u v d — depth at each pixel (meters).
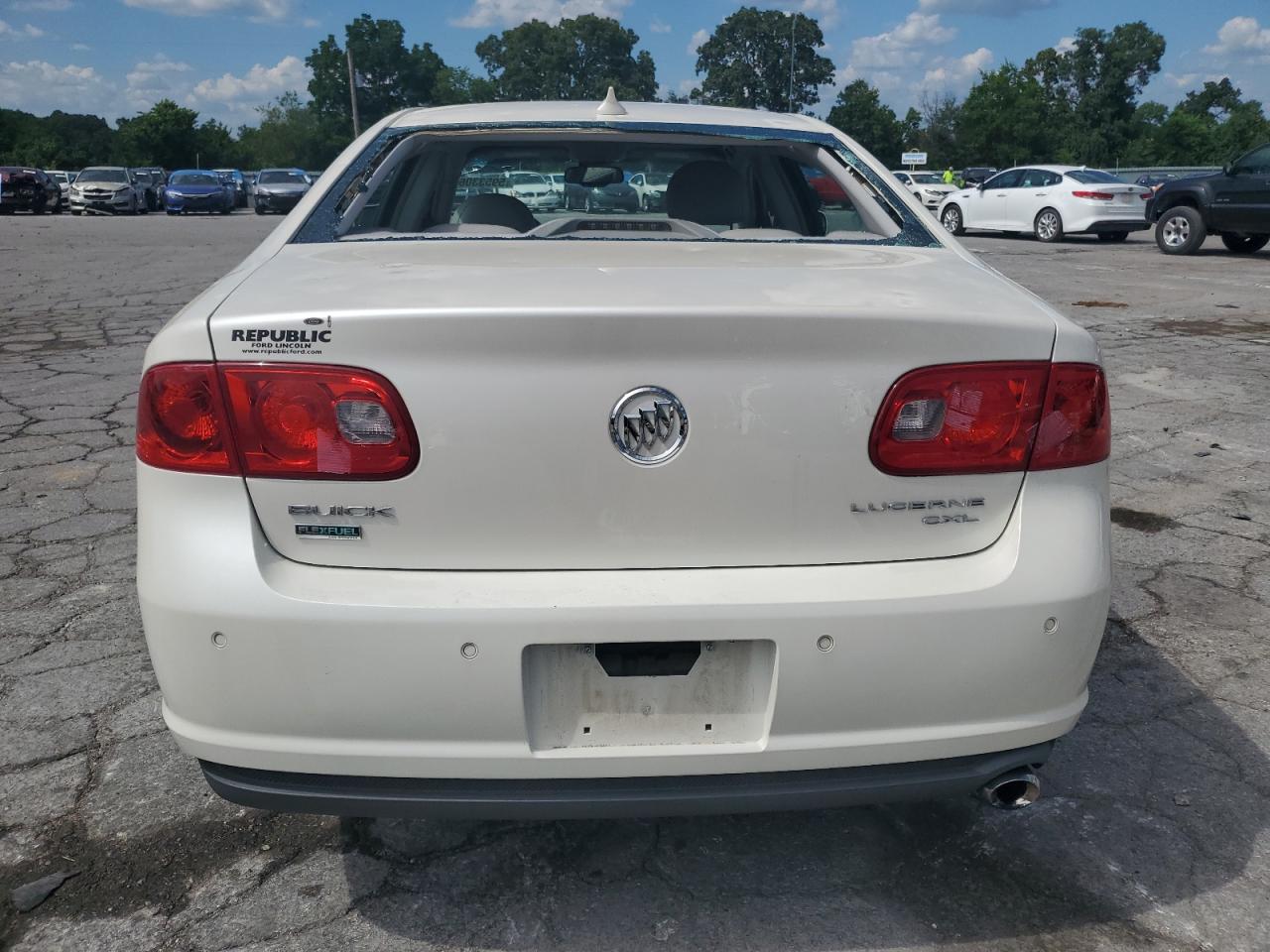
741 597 1.73
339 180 2.65
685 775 1.80
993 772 1.88
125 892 2.16
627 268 2.02
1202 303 10.44
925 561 1.82
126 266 14.26
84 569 3.74
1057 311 1.95
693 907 2.13
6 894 2.14
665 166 3.19
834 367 1.74
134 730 2.74
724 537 1.77
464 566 1.75
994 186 20.08
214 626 1.72
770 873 2.24
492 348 1.68
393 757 1.75
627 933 2.06
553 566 1.76
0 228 23.42
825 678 1.76
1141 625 3.39
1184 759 2.65
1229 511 4.45
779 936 2.05
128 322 9.20
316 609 1.70
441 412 1.70
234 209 36.16
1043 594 1.80
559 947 2.02
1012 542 1.82
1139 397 6.46
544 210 3.24
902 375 1.76
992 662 1.80
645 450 1.73
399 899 2.15
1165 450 5.33
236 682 1.74
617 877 2.23
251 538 1.73
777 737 1.79
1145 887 2.19
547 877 2.22
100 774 2.55
